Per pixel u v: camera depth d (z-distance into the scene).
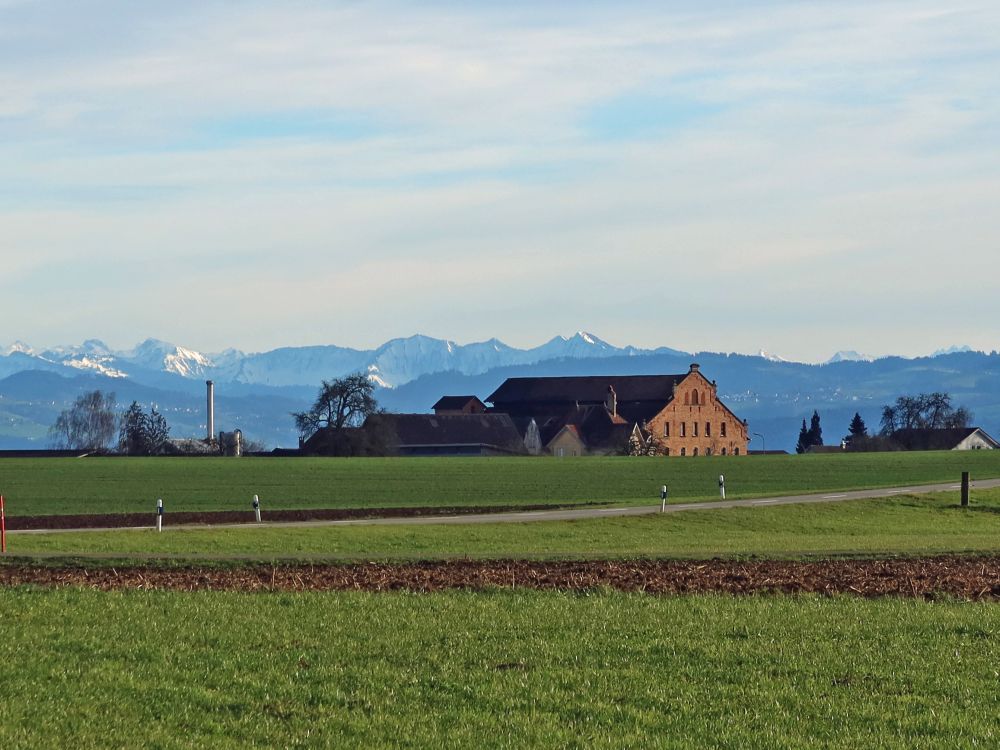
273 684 35.12
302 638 41.28
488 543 76.31
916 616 45.34
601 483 149.38
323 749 29.36
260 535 78.75
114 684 35.06
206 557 63.88
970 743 29.52
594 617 45.19
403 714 32.19
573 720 31.66
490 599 50.00
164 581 56.25
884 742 29.61
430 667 37.19
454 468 180.38
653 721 31.48
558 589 52.97
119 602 48.81
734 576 57.22
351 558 63.75
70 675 36.09
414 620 44.59
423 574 58.06
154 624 43.69
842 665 37.19
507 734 30.36
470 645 40.09
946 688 34.53
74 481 152.00
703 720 31.53
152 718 31.84
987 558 65.31
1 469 176.50
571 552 67.50
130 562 62.19
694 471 172.00
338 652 39.12
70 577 57.66
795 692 34.16
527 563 62.41
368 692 34.28
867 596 51.50
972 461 189.88
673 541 78.75
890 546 72.88
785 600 49.78
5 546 71.38
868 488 133.50
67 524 94.31
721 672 36.41
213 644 40.53
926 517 105.94
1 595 50.47
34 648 39.69
